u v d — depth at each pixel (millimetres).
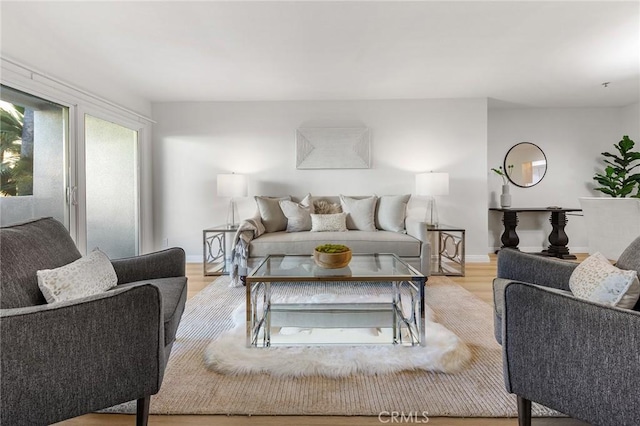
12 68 2193
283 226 3602
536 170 4715
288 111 4094
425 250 3074
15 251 1224
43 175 2557
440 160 4066
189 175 4145
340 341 1805
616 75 3271
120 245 3576
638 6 2041
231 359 1631
